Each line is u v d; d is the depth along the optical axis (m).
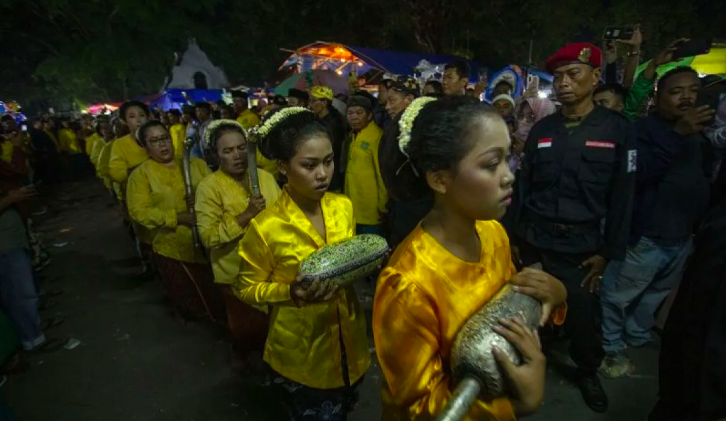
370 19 17.58
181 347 3.56
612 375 2.94
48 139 12.66
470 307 1.06
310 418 1.92
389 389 1.11
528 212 2.71
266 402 2.88
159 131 3.41
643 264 2.87
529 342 0.94
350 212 1.96
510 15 14.43
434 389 1.02
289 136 1.65
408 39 18.53
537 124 2.72
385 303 1.06
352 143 4.19
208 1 21.69
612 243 2.49
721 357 1.32
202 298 3.59
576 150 2.48
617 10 16.72
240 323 2.85
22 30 24.67
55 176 12.93
